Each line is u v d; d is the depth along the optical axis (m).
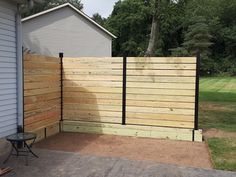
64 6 22.47
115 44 44.84
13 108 5.89
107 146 6.47
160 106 7.24
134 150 6.19
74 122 7.82
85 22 23.83
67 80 7.86
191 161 5.49
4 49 5.59
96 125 7.68
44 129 7.09
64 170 4.84
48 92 7.22
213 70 42.44
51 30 22.12
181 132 7.07
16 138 4.95
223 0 45.88
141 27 43.62
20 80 6.00
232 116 10.22
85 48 23.97
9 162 5.17
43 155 5.62
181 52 38.34
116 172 4.78
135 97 7.40
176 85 7.11
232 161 5.40
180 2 11.14
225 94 17.55
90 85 7.71
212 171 4.89
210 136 7.30
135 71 7.37
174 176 4.64
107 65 7.57
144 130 7.33
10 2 5.71
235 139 6.95
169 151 6.14
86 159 5.43
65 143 6.68
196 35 38.94
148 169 4.94
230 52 44.00
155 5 10.51
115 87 7.54
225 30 44.22
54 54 22.36
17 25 5.92
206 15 44.56
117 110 7.55
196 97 7.00
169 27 42.09
